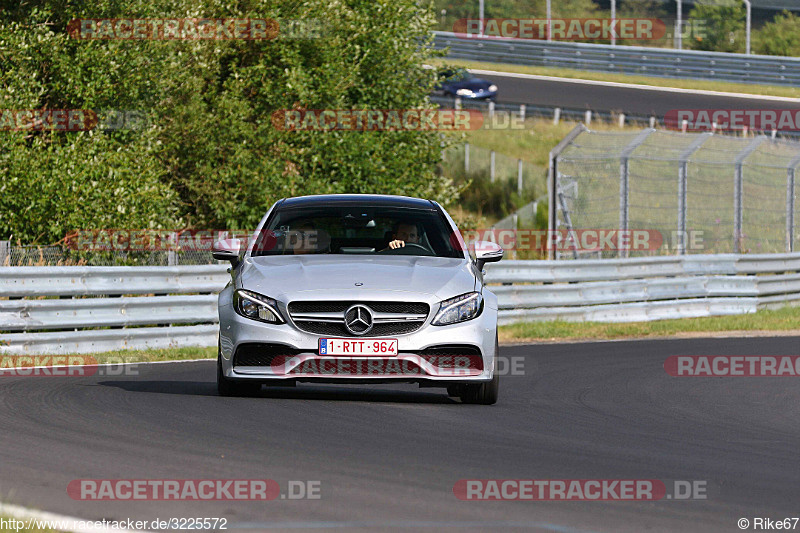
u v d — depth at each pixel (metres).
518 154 133.25
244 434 24.86
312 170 80.62
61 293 46.56
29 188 59.84
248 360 29.45
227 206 74.69
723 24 187.25
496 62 173.75
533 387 37.81
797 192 114.94
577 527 16.95
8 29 64.25
